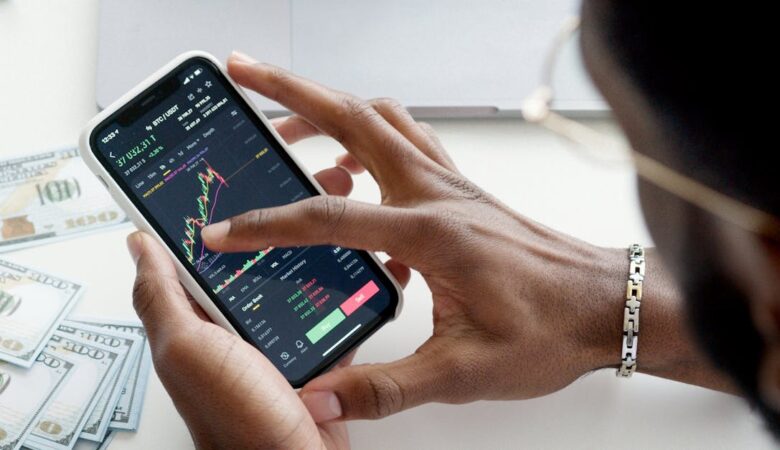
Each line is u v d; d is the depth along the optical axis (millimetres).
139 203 650
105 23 777
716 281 294
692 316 328
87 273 739
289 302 671
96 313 728
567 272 635
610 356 646
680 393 704
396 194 659
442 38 781
